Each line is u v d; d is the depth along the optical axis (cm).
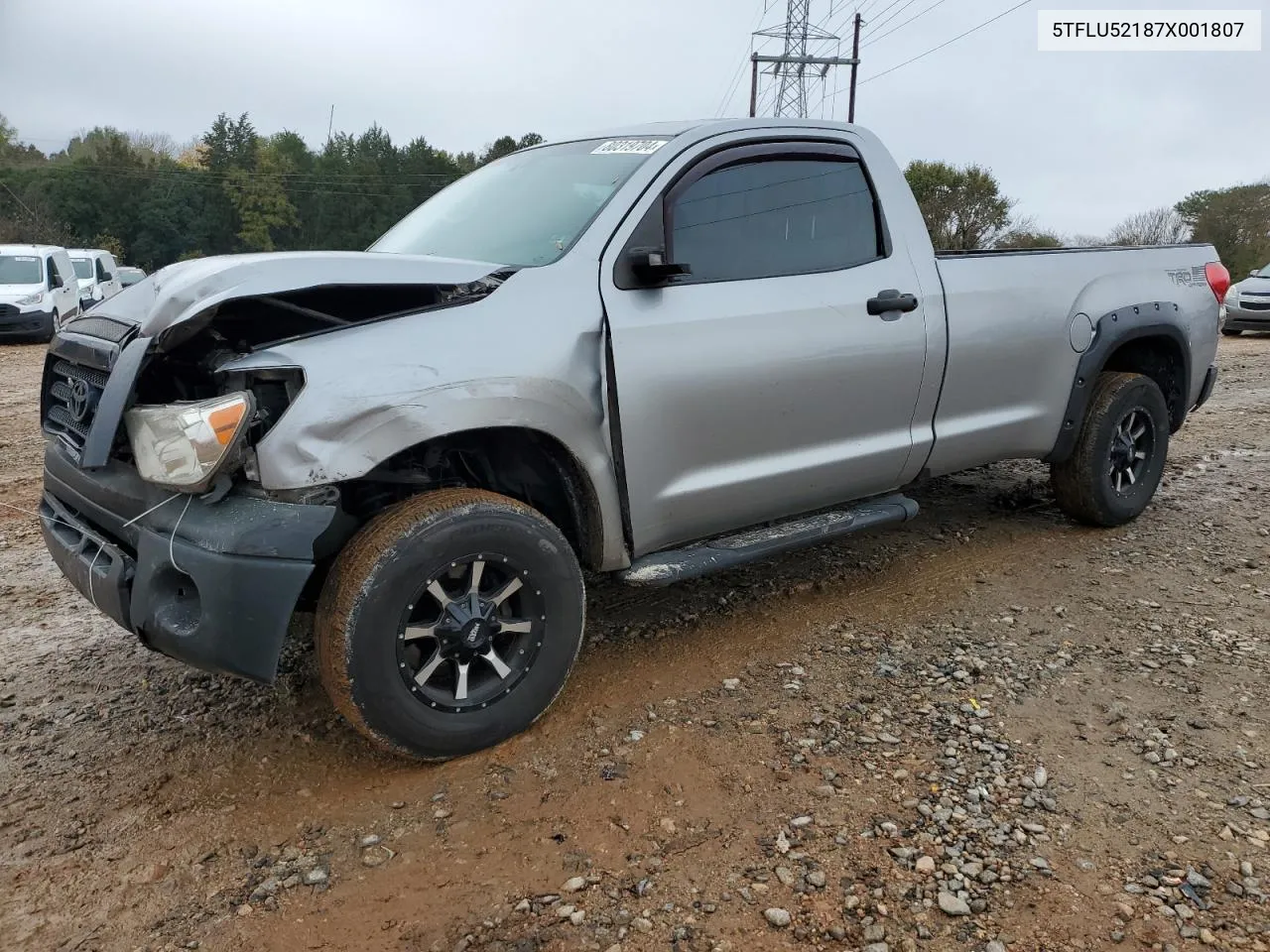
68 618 404
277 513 248
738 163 343
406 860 242
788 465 352
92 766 289
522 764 283
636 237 313
